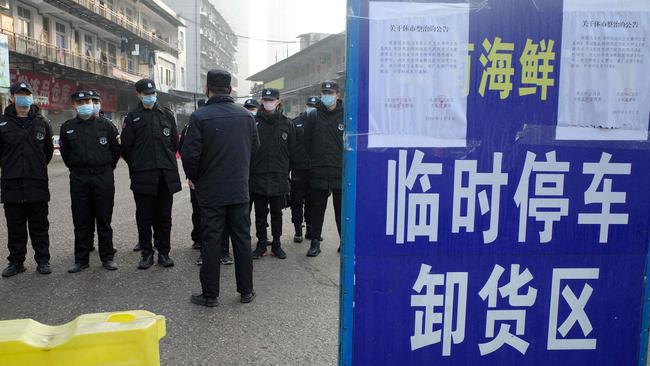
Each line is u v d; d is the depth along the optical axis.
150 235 5.00
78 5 23.38
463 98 1.89
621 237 1.98
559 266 1.98
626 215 1.97
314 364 2.98
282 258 5.39
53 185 12.00
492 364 2.01
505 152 1.92
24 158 4.59
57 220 7.38
